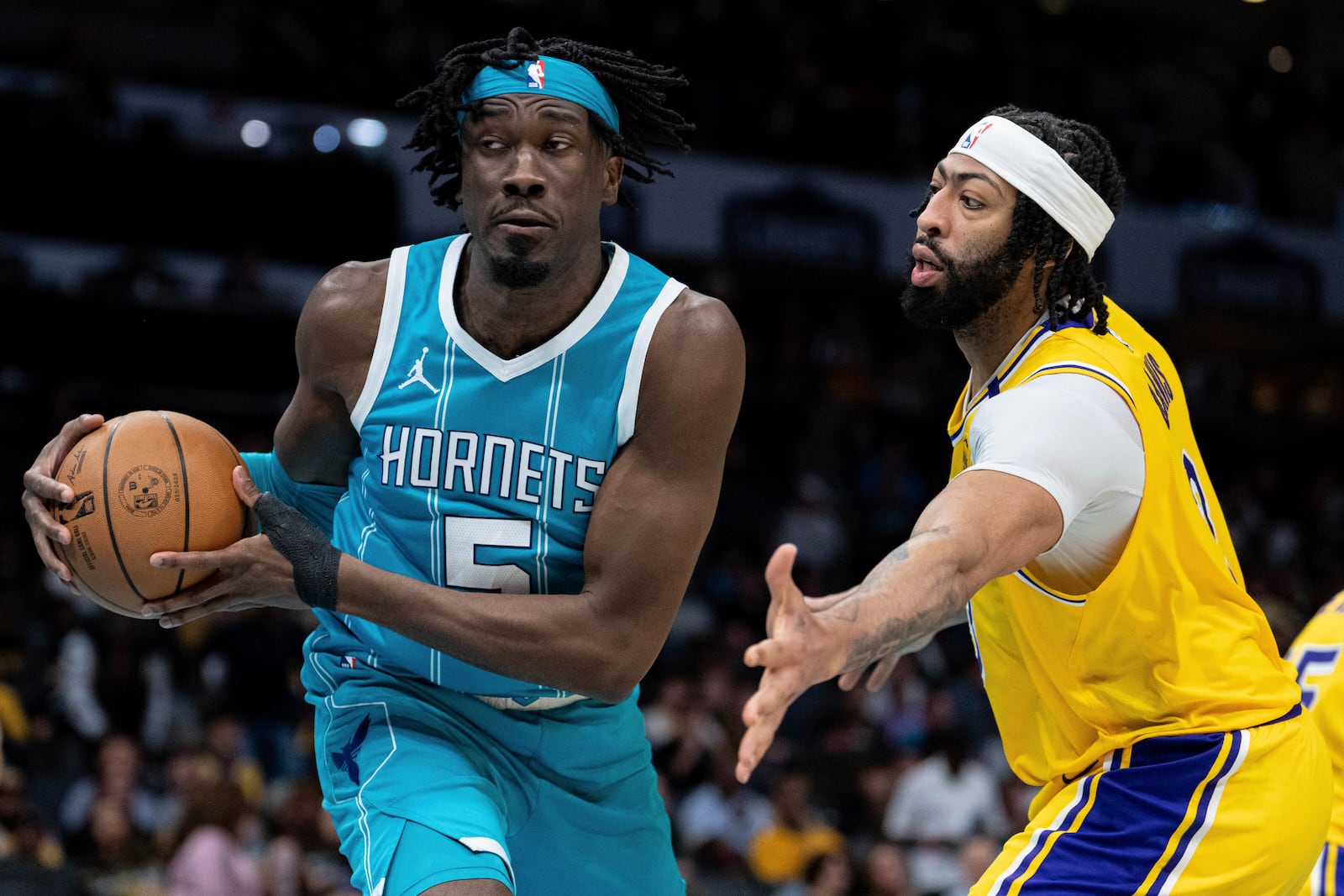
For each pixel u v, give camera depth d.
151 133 10.06
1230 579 2.35
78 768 6.64
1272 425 14.15
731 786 7.11
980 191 2.32
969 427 2.19
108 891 5.36
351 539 2.46
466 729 2.46
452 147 2.42
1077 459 2.07
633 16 14.01
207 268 10.19
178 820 5.29
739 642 9.06
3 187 9.55
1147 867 2.24
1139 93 15.49
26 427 8.92
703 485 2.31
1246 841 2.25
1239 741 2.26
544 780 2.52
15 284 9.10
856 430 11.97
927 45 15.05
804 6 15.43
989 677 2.53
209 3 12.91
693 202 11.98
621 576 2.28
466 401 2.34
